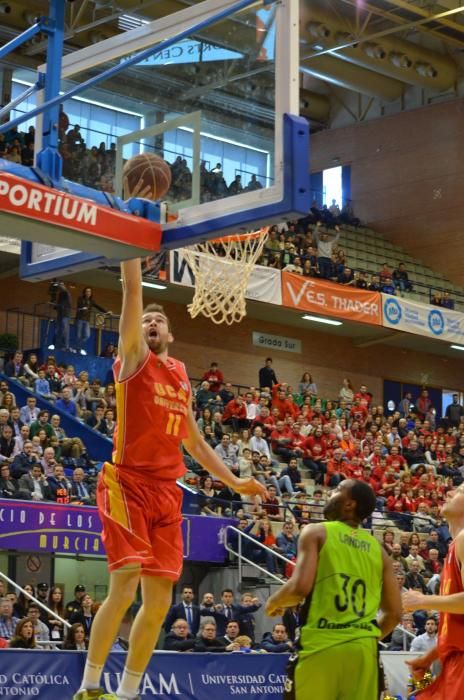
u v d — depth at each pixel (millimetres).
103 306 29344
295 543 19250
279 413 26703
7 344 25484
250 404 25938
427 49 34312
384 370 35562
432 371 36812
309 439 24953
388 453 27234
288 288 28859
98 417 22109
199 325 31359
